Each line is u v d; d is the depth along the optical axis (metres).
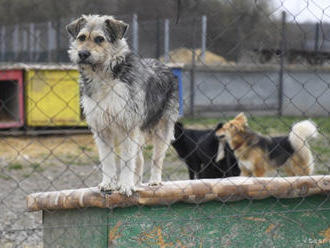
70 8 19.47
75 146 13.66
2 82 16.06
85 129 15.21
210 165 9.49
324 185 4.58
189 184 4.33
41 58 19.95
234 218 4.44
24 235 6.00
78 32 5.05
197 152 9.40
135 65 4.89
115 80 4.65
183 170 10.55
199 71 18.20
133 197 4.19
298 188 4.51
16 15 23.12
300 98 19.84
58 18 19.86
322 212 4.65
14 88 15.01
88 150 13.18
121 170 4.71
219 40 13.59
